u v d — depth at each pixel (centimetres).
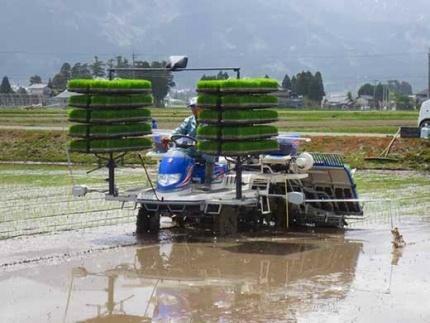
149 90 1844
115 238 1777
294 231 1925
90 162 3919
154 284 1368
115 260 1549
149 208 1772
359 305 1227
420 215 2167
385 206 2341
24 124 5412
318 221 1973
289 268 1497
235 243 1745
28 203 2309
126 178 3019
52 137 4219
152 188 1811
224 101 1655
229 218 1825
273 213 1950
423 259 1573
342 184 1958
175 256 1597
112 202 2317
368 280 1394
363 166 3628
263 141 1727
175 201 1717
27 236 1767
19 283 1346
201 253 1630
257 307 1218
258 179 1842
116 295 1291
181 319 1162
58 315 1173
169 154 1825
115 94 1767
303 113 8356
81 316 1174
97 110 1764
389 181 3036
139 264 1520
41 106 10594
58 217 2048
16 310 1191
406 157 3647
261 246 1711
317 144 3881
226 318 1161
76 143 1800
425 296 1281
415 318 1161
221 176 1895
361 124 5694
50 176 3156
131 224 1959
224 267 1504
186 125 1872
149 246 1691
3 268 1452
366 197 2520
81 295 1287
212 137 1683
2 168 3603
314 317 1162
